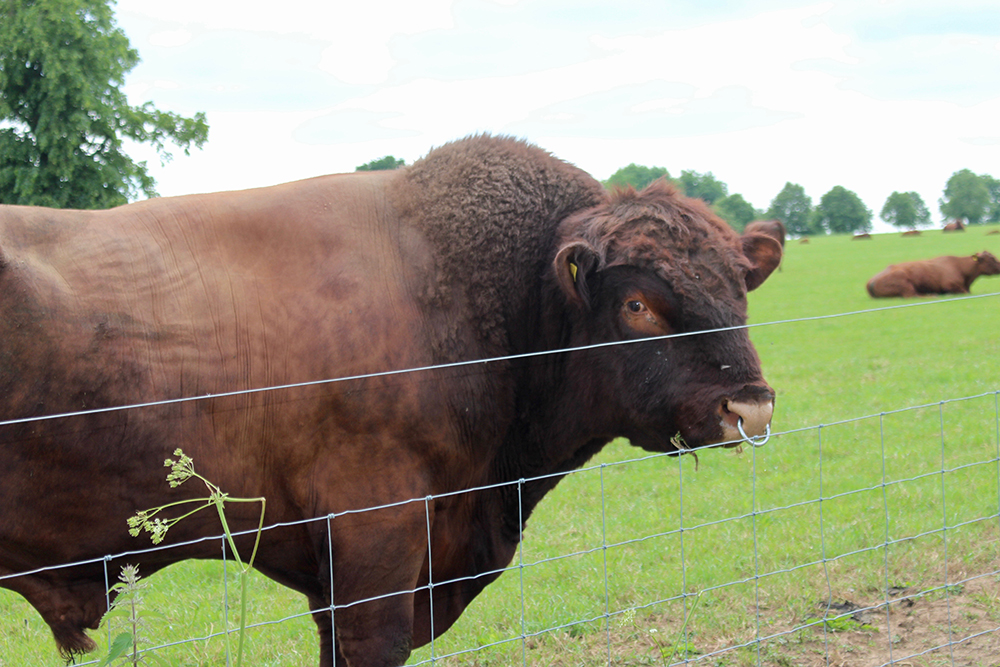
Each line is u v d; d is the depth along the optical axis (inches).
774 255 150.8
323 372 127.8
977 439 331.3
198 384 122.8
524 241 147.2
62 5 600.7
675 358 134.9
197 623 193.6
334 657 147.8
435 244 141.2
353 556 130.4
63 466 116.0
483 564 156.4
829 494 274.8
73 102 625.9
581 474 309.3
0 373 111.0
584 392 145.6
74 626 127.7
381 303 132.7
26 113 637.9
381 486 130.6
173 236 128.9
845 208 5329.7
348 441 129.1
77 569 124.5
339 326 129.3
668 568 221.1
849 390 451.8
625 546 238.7
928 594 200.5
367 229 138.4
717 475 303.9
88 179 646.5
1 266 112.3
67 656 131.2
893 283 1007.0
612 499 281.3
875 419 375.9
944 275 1026.1
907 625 186.4
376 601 132.3
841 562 218.7
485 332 142.4
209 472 124.7
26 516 116.4
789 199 5462.6
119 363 118.0
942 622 187.0
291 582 145.6
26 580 123.8
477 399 140.9
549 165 154.8
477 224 144.1
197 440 123.3
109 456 118.0
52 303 114.9
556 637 185.8
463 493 146.2
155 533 101.1
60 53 605.9
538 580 219.5
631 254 134.7
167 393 120.8
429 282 138.3
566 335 147.5
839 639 180.7
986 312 823.1
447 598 153.4
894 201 6092.5
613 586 211.2
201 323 124.4
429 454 135.2
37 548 119.8
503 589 214.4
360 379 128.1
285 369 126.9
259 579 225.0
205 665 173.8
